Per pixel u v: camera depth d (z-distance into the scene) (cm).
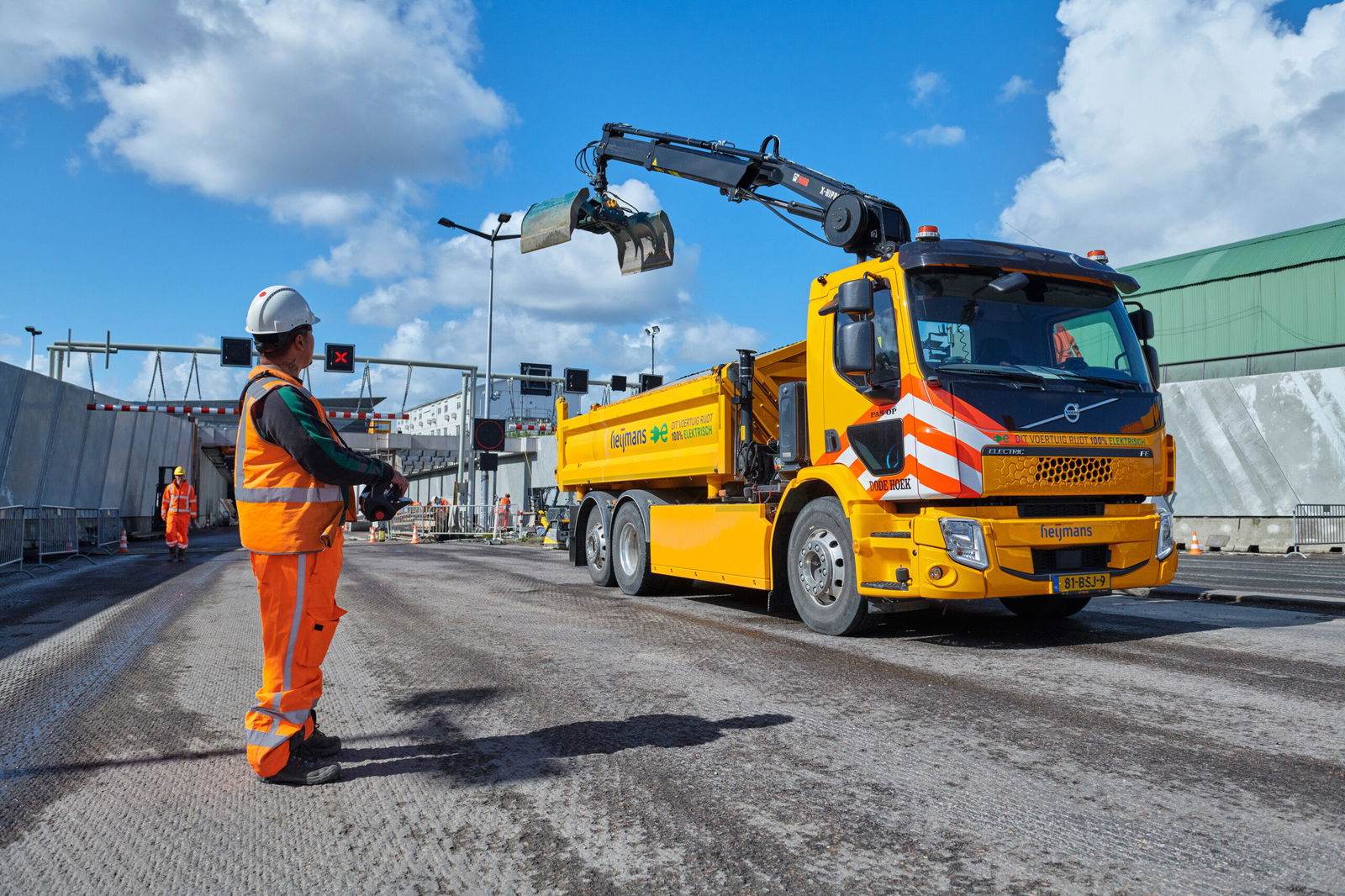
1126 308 673
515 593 973
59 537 1623
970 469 550
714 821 273
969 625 688
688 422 878
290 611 309
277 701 312
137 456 2873
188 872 243
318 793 306
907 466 574
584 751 350
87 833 273
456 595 952
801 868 238
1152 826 264
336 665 537
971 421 554
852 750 347
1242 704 415
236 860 251
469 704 429
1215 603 838
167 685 491
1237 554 1953
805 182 858
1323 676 477
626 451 1023
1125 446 591
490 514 3180
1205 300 2791
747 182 938
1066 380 594
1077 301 633
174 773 332
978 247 617
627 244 1138
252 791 310
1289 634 627
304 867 245
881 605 610
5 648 627
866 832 262
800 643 606
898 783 307
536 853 251
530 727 386
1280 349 2612
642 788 304
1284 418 2009
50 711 433
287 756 315
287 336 322
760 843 255
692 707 419
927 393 564
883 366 604
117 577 1244
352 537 3094
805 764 329
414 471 5044
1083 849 248
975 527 548
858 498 613
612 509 1030
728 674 496
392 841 262
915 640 614
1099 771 317
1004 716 396
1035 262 624
